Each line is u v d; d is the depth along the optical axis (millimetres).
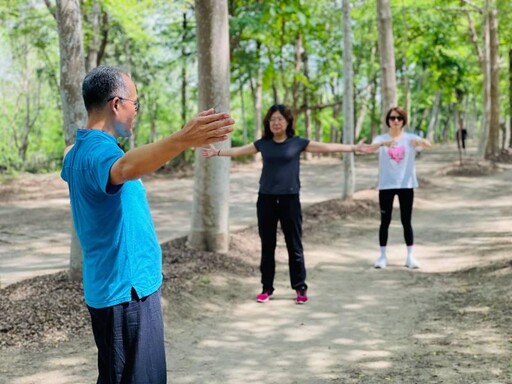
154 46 21891
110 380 2258
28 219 12133
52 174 20844
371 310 5676
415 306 5730
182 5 19953
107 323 2238
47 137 39406
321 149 5727
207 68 7109
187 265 6801
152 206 13781
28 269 7652
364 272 7324
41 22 17844
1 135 36875
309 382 3967
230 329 5148
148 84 25406
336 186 17078
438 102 41281
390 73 13070
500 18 23078
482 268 6848
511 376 3809
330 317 5484
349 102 12203
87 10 16984
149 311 2301
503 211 11656
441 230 10047
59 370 4117
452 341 4586
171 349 4637
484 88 21797
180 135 1960
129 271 2242
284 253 8180
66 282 5852
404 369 4094
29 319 4910
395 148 7230
